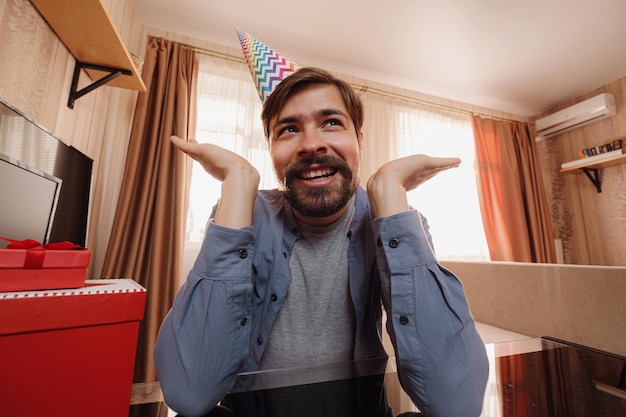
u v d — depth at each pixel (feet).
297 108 1.89
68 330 1.03
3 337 0.94
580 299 3.00
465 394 1.35
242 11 5.76
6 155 2.05
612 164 7.73
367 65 7.38
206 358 1.42
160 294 5.21
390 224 1.61
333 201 1.83
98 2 2.89
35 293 1.01
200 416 1.33
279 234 2.16
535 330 3.35
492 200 8.47
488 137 8.99
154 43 5.95
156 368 1.51
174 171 5.62
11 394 0.93
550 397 1.40
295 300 2.10
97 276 5.09
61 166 2.91
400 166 1.75
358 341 2.02
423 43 6.59
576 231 8.61
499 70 7.54
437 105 8.68
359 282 2.05
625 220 7.59
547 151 9.45
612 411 1.26
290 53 6.94
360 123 2.22
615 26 6.03
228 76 6.63
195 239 5.93
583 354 1.89
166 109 5.74
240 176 1.71
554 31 6.18
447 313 1.47
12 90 2.65
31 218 2.29
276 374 1.60
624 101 7.65
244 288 1.56
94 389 1.05
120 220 5.07
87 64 3.84
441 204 8.29
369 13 5.76
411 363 1.44
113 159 5.40
